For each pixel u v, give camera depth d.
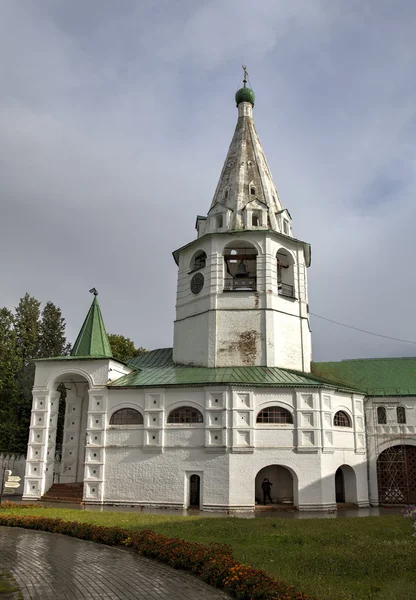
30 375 66.00
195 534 22.17
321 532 22.59
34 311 72.38
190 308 42.91
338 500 39.56
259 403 35.69
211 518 27.53
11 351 63.62
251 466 34.34
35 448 38.28
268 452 34.78
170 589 14.62
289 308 41.94
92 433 37.00
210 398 35.56
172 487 34.78
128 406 37.09
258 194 45.03
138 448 36.06
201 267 43.12
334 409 37.56
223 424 34.84
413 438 40.28
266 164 48.06
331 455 36.19
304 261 44.56
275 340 40.00
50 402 39.12
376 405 41.34
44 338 74.88
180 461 35.12
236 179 45.53
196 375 37.97
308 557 17.50
